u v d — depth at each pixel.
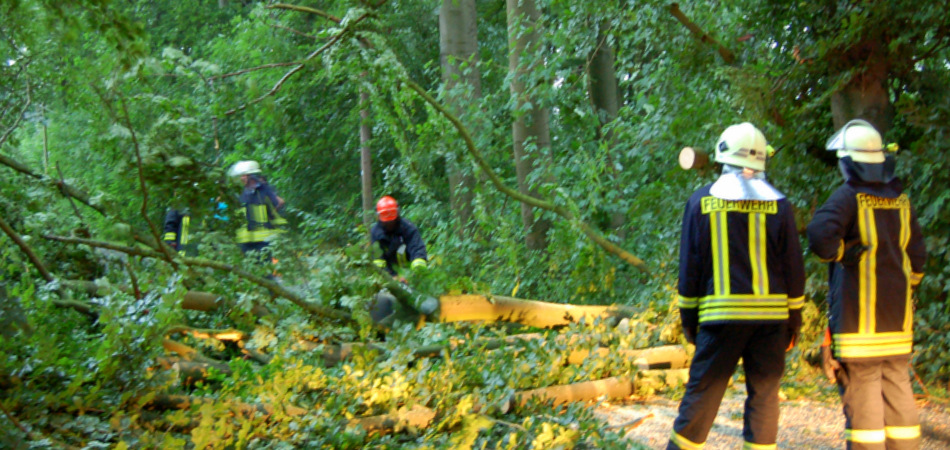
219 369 4.96
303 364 4.81
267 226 7.71
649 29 7.55
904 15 5.95
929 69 6.53
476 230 10.27
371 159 14.79
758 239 3.53
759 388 3.57
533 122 10.11
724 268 3.54
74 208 6.39
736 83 6.41
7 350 3.96
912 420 3.67
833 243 3.63
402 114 8.01
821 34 6.58
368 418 4.27
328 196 15.23
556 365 5.26
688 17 7.28
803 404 5.30
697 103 6.84
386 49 7.76
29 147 9.57
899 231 3.72
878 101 6.31
